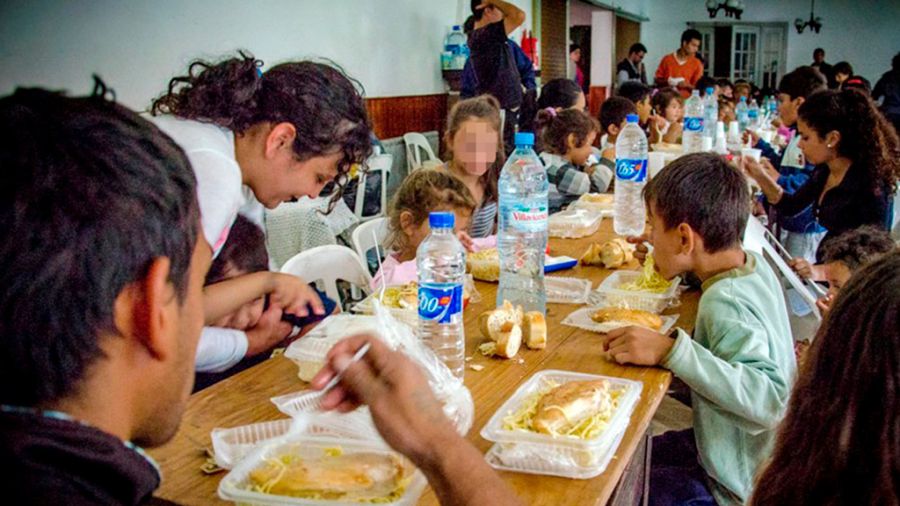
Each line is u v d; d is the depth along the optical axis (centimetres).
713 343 152
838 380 77
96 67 318
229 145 142
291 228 325
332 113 147
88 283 49
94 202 49
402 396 72
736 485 158
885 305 75
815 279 266
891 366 73
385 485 92
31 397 50
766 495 83
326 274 221
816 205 330
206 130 138
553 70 963
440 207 219
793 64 1521
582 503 99
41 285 48
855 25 1468
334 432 107
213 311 144
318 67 151
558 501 99
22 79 285
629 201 278
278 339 157
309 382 136
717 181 159
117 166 51
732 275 160
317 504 89
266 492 92
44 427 49
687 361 141
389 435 72
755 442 158
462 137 281
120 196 50
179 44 363
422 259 172
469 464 70
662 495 163
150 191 52
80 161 50
